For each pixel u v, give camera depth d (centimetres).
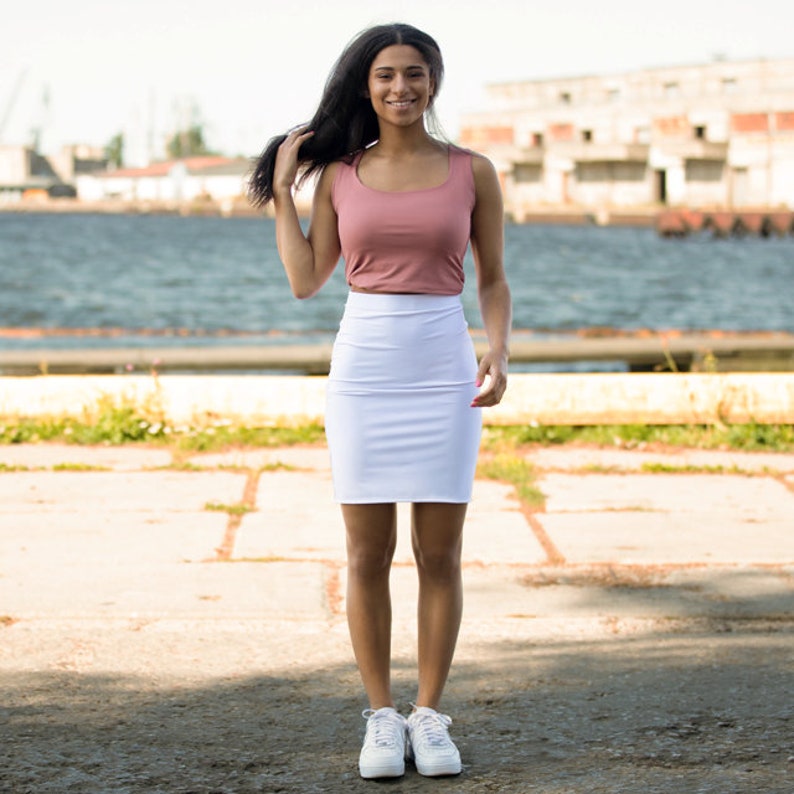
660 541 752
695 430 1064
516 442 1035
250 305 3397
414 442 435
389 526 448
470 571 690
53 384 1065
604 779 438
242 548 731
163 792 429
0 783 433
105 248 6856
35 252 6384
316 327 2806
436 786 434
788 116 10325
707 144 10675
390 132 432
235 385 1065
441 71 434
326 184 443
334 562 705
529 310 3431
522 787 432
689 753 460
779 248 7594
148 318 3028
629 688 528
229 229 10325
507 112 12681
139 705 507
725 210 9225
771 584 672
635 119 11581
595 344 1173
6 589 650
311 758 458
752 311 3469
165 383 1067
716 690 525
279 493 869
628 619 618
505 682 536
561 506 836
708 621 616
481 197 437
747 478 928
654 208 11081
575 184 11956
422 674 459
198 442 1016
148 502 839
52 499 845
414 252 428
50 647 572
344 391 438
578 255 6538
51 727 484
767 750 462
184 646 577
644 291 4184
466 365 440
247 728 485
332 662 559
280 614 618
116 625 602
